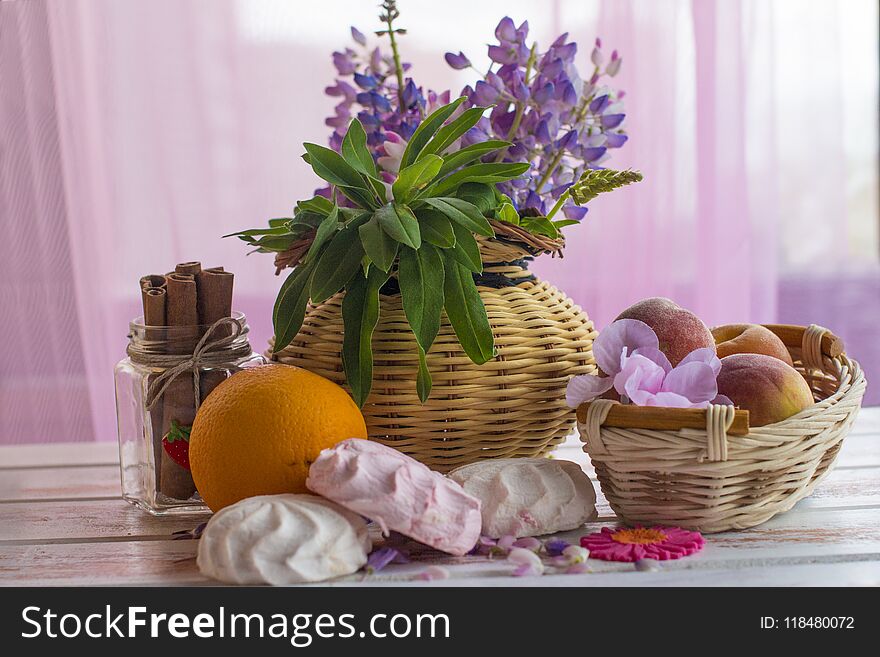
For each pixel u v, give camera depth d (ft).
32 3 4.78
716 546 2.18
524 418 2.46
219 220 5.07
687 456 2.12
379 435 2.44
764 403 2.20
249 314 5.12
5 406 5.03
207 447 2.22
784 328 2.77
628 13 4.94
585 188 2.51
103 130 4.92
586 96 2.72
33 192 4.89
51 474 3.02
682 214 5.07
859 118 5.81
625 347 2.27
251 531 2.02
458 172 2.44
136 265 5.03
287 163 5.10
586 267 5.09
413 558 2.16
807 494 2.43
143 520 2.52
